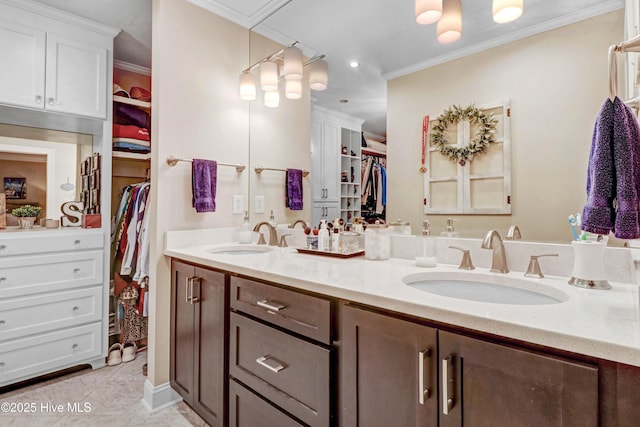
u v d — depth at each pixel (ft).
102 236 7.54
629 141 2.51
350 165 5.94
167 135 6.06
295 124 6.82
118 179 9.21
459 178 4.65
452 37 4.59
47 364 6.73
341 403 3.36
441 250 4.64
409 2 5.08
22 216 7.64
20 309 6.47
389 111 5.37
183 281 5.73
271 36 7.09
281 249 6.08
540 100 3.96
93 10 6.81
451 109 4.70
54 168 8.18
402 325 2.81
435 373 2.61
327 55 6.17
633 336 2.01
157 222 5.98
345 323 3.25
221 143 6.89
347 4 5.79
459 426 2.48
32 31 6.61
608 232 2.57
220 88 6.88
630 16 3.32
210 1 6.57
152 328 6.04
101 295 7.48
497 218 4.31
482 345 2.37
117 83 9.27
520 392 2.22
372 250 4.95
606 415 1.96
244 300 4.46
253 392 4.31
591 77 3.63
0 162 7.57
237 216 7.20
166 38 6.04
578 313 2.46
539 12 3.94
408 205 5.19
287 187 6.99
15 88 6.43
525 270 3.94
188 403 5.55
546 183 3.93
